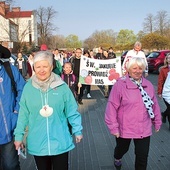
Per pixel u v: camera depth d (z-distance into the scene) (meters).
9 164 3.69
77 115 3.41
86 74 11.14
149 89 4.06
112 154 5.52
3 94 3.60
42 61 3.21
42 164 3.36
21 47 55.12
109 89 12.99
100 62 11.21
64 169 3.32
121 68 11.36
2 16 65.06
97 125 7.73
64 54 23.06
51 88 3.24
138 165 4.08
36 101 3.22
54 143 3.22
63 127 3.31
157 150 5.73
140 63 3.89
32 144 3.26
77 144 6.14
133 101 3.94
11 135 3.63
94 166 4.96
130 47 74.12
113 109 4.07
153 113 3.99
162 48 51.91
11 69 3.74
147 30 61.91
